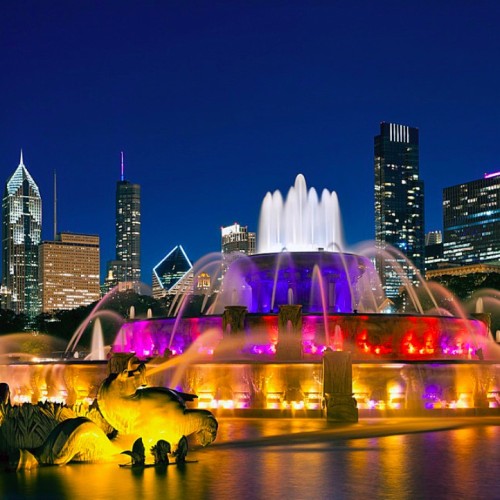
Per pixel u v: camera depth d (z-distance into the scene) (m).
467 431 28.67
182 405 22.78
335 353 32.91
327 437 26.91
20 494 16.77
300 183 57.72
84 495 16.56
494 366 36.62
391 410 34.66
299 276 47.25
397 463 20.70
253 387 35.69
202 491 16.94
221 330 42.56
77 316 143.00
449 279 151.12
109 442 22.00
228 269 49.66
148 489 17.22
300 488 17.22
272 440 26.06
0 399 22.73
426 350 42.47
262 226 57.72
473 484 17.58
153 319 46.38
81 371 39.25
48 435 22.31
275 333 41.31
